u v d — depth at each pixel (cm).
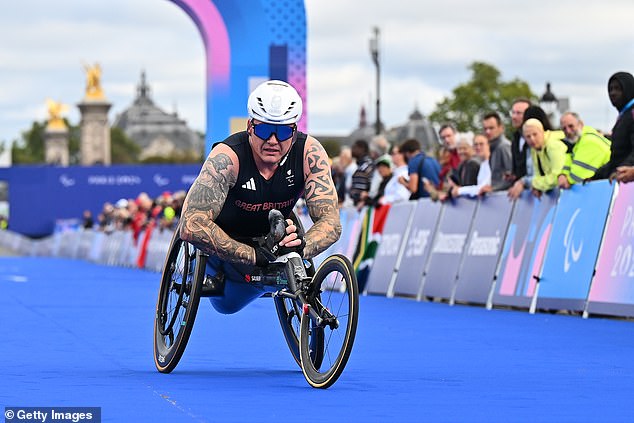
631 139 1495
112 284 2703
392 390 830
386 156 2266
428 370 964
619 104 1509
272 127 893
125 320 1545
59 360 1048
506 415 707
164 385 857
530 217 1712
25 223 8512
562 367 988
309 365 865
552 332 1335
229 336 1302
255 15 2489
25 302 1964
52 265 4531
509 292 1730
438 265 1978
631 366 996
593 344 1195
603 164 1582
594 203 1555
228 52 2494
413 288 2064
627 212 1477
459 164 1991
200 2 2492
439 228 1998
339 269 847
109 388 838
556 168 1622
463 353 1112
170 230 3716
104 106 15650
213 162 909
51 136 16362
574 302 1558
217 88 2494
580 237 1570
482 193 1853
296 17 2506
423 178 2120
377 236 2262
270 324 1467
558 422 680
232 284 950
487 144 1888
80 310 1752
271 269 925
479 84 7088
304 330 878
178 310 959
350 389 836
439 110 7150
